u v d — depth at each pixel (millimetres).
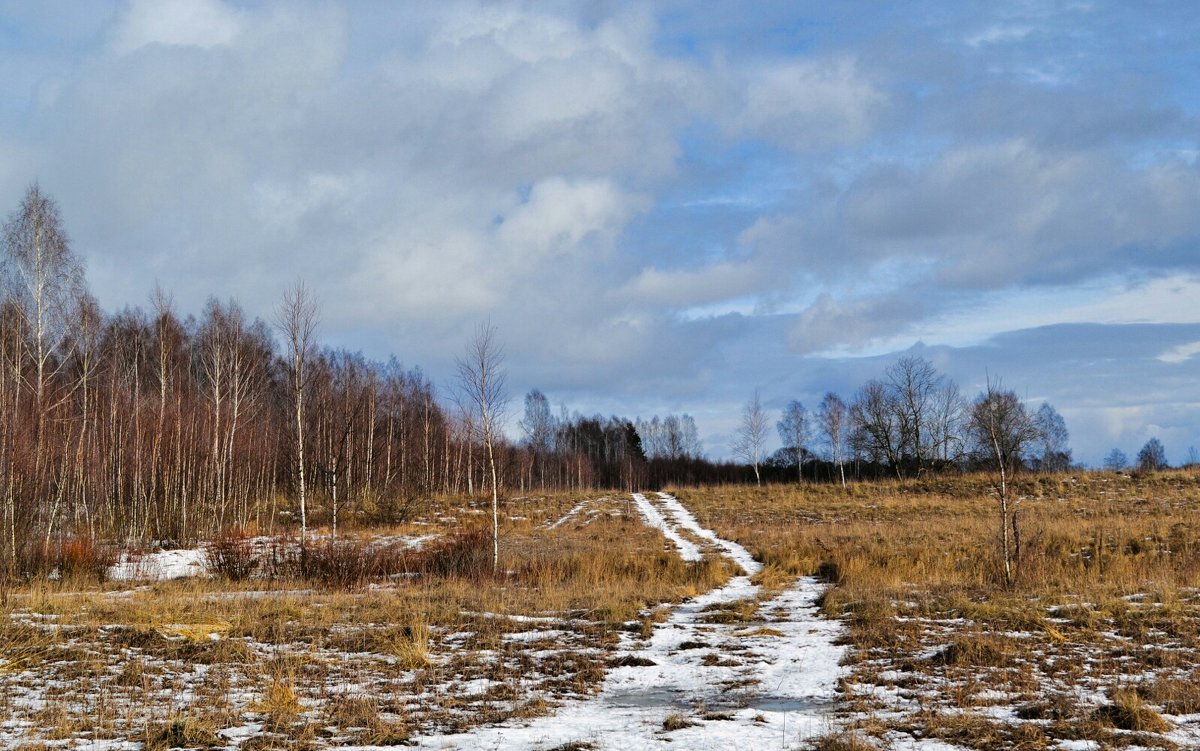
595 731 8336
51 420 35469
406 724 8711
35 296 34719
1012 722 8266
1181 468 53500
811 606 18094
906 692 9844
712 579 22812
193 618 14625
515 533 39219
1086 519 34562
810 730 8203
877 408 75688
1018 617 14016
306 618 15086
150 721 8547
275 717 8773
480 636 13805
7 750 7543
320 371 58094
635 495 63281
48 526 29969
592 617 15742
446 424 65875
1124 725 8055
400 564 24531
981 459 69625
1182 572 19609
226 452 44594
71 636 13141
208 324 53594
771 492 59844
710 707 9539
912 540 30766
